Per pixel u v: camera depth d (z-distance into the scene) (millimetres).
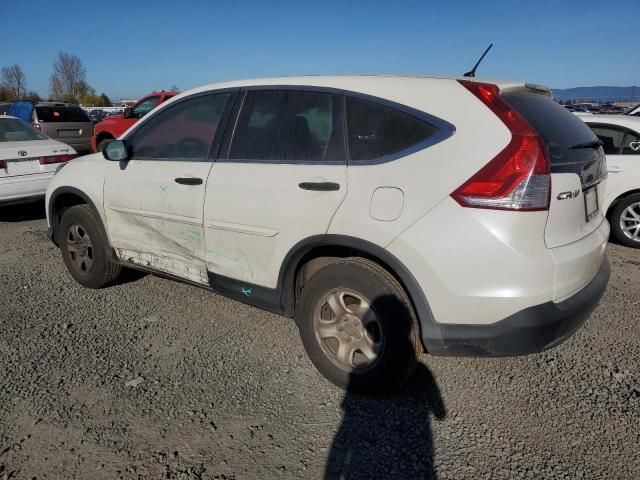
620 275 5004
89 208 4270
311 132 2961
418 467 2387
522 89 2807
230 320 3912
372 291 2689
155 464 2373
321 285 2885
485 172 2371
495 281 2385
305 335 3027
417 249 2494
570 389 3010
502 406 2850
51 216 4609
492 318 2434
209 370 3195
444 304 2494
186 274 3617
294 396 2924
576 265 2537
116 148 3762
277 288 3092
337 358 2957
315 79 3061
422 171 2520
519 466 2396
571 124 2857
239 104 3326
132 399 2871
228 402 2859
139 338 3609
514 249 2354
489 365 3270
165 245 3689
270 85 3225
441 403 2871
